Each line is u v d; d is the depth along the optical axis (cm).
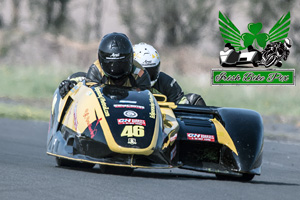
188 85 8769
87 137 1938
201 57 11094
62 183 1650
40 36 12081
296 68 9531
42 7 13100
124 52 2219
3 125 4309
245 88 8388
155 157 1928
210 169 2086
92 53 11631
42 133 4028
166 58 10831
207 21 11731
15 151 2867
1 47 11375
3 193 1460
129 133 1898
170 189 1678
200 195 1614
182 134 2112
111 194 1523
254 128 2167
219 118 2225
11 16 13388
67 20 13275
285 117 6569
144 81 2361
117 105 2003
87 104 2036
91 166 2339
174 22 11781
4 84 8612
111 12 12306
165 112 2192
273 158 3259
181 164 2066
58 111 2205
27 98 7694
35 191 1506
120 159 1888
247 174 2139
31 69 9862
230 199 1581
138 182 1764
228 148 2100
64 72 9781
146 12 11725
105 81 2314
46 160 2555
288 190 1892
